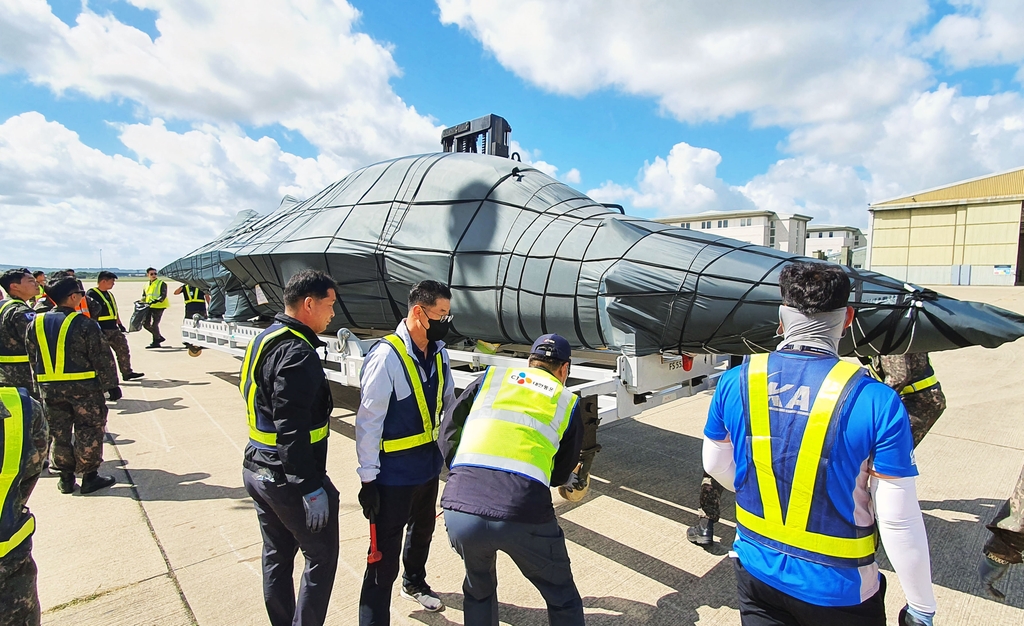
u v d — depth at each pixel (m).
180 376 8.29
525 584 2.72
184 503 3.69
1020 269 36.94
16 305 4.58
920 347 2.71
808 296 1.44
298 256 4.88
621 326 3.29
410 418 2.21
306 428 1.90
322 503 1.92
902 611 1.37
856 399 1.31
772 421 1.41
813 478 1.33
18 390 1.62
